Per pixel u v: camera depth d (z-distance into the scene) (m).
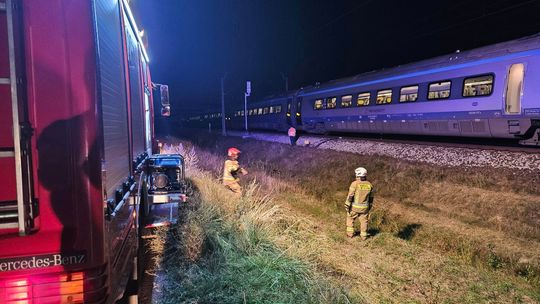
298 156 18.03
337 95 20.31
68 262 2.01
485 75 12.05
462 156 11.95
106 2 2.59
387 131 16.97
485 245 6.53
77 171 2.00
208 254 5.14
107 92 2.45
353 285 4.83
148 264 4.90
